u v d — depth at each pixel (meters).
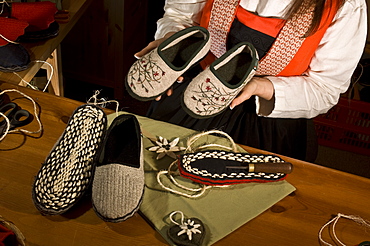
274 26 1.21
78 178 0.82
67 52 2.29
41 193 0.79
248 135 1.31
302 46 1.22
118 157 0.89
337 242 0.83
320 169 0.97
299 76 1.29
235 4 1.22
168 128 1.04
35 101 1.06
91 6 2.06
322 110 1.31
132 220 0.83
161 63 1.00
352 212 0.89
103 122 0.91
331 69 1.26
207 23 1.29
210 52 1.35
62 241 0.78
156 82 1.00
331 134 1.89
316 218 0.87
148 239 0.80
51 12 1.32
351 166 2.06
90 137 0.88
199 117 1.00
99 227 0.80
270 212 0.86
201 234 0.79
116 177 0.79
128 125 0.93
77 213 0.82
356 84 1.86
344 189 0.93
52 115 1.04
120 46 2.18
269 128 1.31
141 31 2.40
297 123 1.34
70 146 0.86
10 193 0.84
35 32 1.29
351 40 1.23
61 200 0.79
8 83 1.10
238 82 1.04
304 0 1.13
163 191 0.88
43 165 0.84
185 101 0.99
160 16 2.57
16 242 0.74
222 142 1.01
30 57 1.24
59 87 1.62
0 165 0.90
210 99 0.97
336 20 1.20
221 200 0.87
